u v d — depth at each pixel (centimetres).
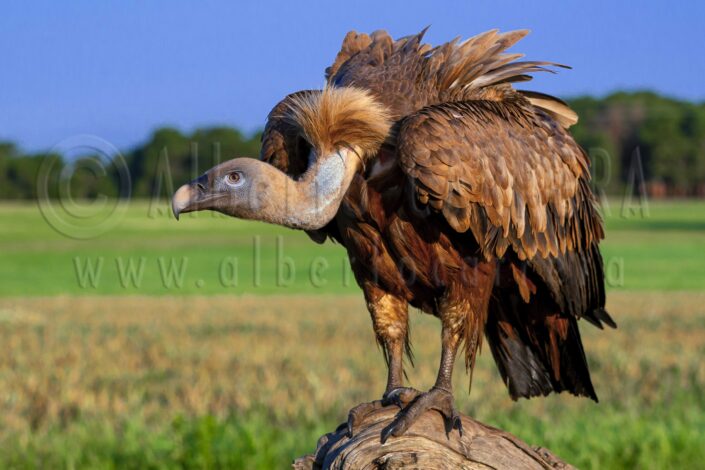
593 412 3322
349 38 1909
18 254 11450
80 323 6169
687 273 9088
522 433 2858
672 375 4122
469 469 1372
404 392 1551
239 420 3216
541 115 1809
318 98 1598
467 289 1642
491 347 1877
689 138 16225
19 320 6256
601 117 17300
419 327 5909
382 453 1391
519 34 1831
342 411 3484
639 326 5725
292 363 4547
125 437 2927
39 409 3638
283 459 2684
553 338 1850
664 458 2575
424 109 1593
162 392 3941
